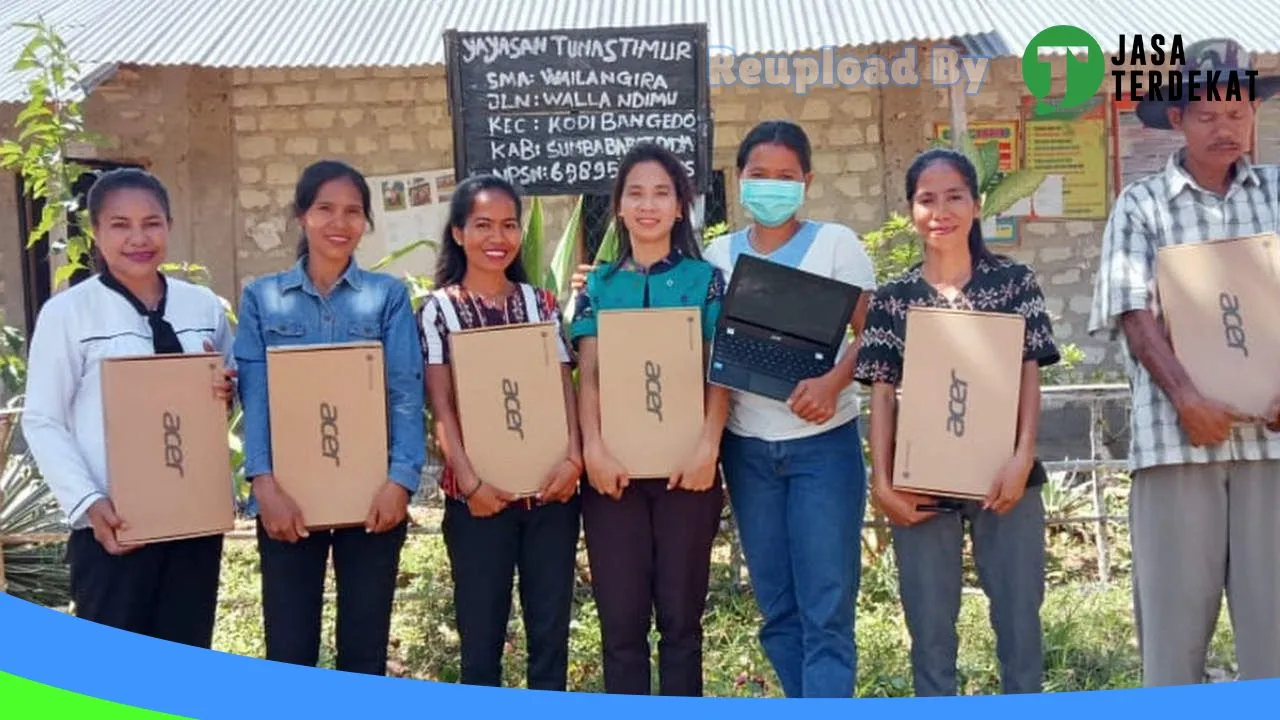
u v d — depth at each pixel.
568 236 4.56
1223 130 2.90
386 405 2.99
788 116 7.81
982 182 5.98
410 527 4.50
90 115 7.82
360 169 7.94
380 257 7.94
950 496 2.94
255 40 6.86
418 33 6.94
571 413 3.19
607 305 3.23
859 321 3.25
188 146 7.91
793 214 3.26
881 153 7.79
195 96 7.88
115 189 2.90
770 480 3.20
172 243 7.95
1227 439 2.87
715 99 7.79
